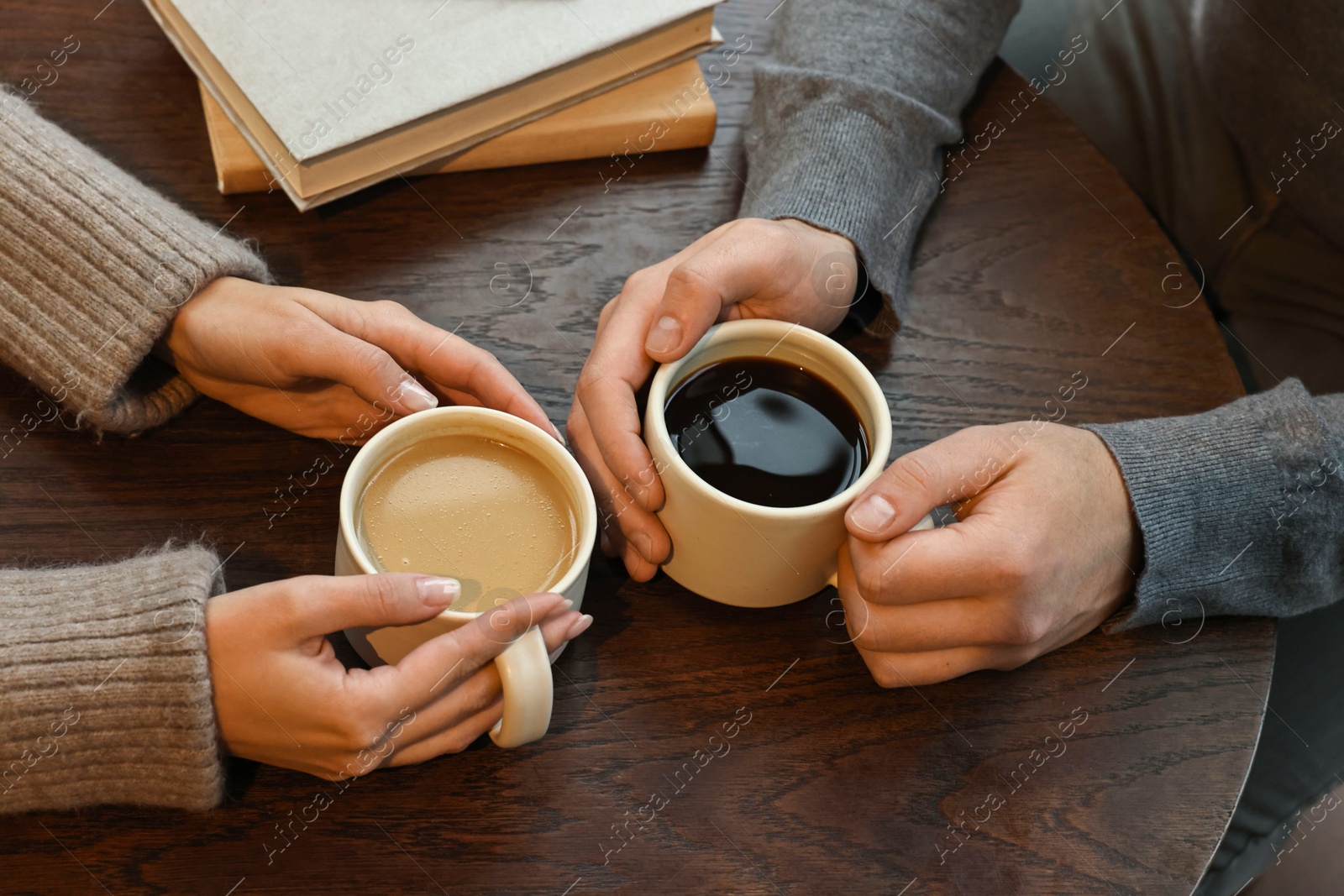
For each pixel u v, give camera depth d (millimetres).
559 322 761
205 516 690
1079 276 818
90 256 695
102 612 628
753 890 639
